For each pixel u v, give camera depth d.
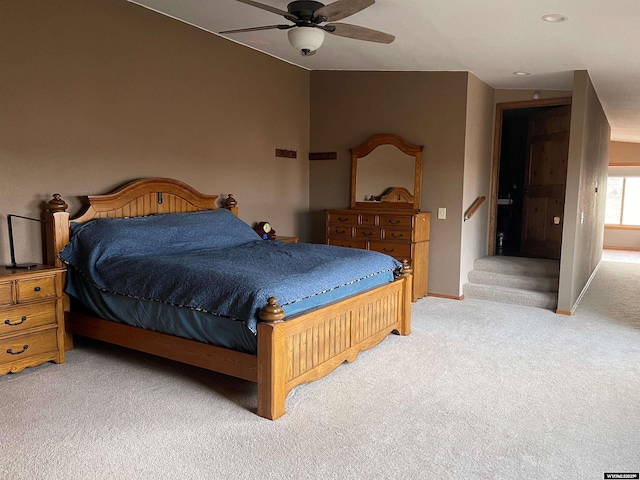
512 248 7.69
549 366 3.57
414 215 5.36
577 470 2.28
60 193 3.78
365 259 3.80
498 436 2.57
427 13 3.62
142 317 3.28
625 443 2.52
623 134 9.77
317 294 3.09
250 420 2.71
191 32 4.68
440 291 5.81
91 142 3.95
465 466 2.29
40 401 2.90
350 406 2.90
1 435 2.51
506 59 4.77
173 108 4.57
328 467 2.28
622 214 11.29
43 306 3.37
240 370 2.88
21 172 3.55
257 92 5.50
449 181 5.62
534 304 5.39
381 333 3.90
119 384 3.16
